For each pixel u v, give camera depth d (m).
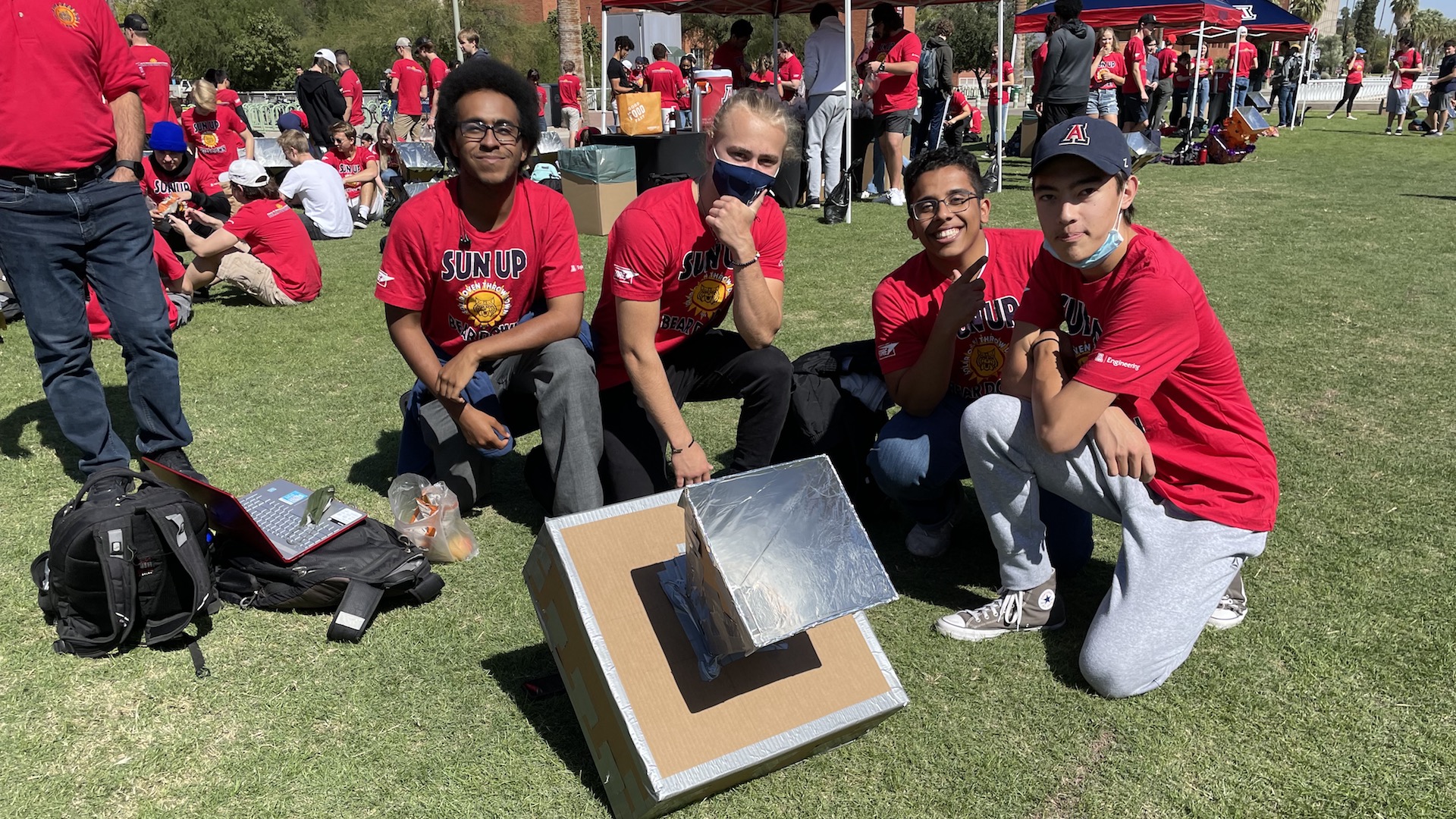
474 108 2.61
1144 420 2.28
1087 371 2.14
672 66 13.20
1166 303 2.09
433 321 3.02
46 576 2.47
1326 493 3.27
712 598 1.81
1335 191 10.09
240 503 2.59
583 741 2.12
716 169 2.52
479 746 2.10
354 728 2.15
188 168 7.46
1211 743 2.09
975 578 2.85
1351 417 3.95
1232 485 2.24
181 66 30.80
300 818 1.90
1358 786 1.95
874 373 3.07
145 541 2.36
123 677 2.32
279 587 2.57
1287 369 4.54
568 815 1.91
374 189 9.96
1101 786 1.97
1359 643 2.42
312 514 2.66
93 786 1.97
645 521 2.07
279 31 30.12
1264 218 8.46
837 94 9.22
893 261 6.98
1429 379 4.38
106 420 3.36
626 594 1.96
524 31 36.56
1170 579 2.21
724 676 1.95
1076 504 2.39
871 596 1.80
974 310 2.56
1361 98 32.50
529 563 2.11
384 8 34.69
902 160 9.72
